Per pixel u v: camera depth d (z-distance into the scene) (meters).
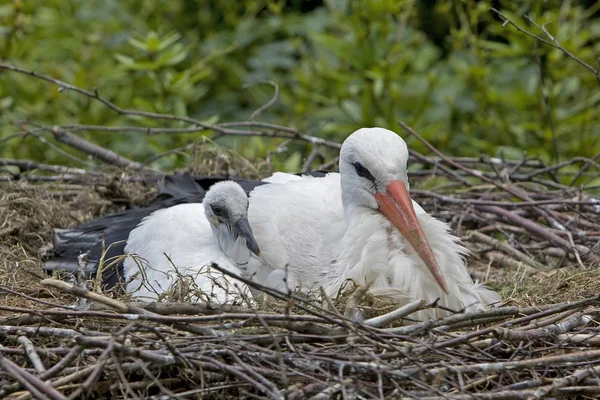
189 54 16.83
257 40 17.41
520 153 13.56
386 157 8.96
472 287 8.96
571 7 16.33
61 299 8.98
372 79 14.49
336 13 15.49
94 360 7.25
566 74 14.04
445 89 15.08
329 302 7.48
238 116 16.03
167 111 13.88
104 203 12.14
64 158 14.40
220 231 9.86
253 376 6.88
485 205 11.43
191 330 7.21
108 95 15.28
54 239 10.90
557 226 11.16
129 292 8.98
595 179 13.23
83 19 16.70
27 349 7.09
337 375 7.00
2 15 15.01
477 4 16.53
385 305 8.40
